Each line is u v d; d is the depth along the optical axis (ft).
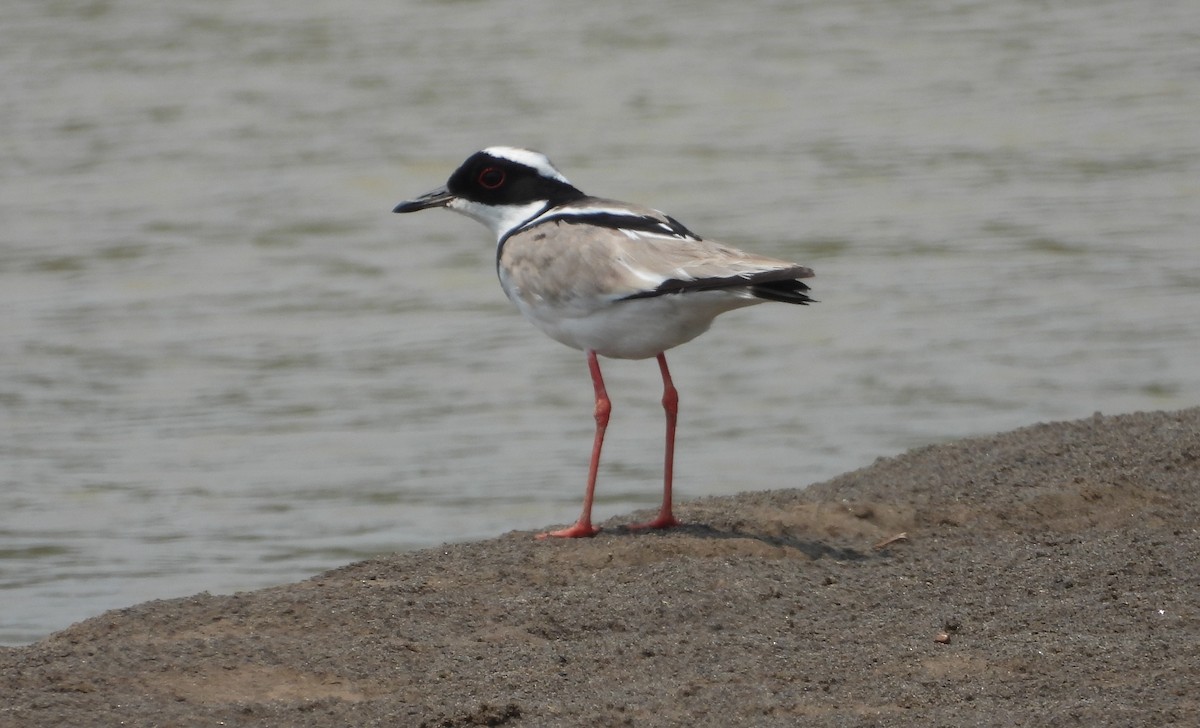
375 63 105.29
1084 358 59.52
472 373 60.44
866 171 83.71
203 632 28.73
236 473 49.96
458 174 36.58
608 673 26.48
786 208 77.61
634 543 33.40
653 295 31.96
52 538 44.47
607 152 86.99
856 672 26.12
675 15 118.62
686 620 29.09
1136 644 26.76
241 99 97.60
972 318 64.75
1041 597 29.89
